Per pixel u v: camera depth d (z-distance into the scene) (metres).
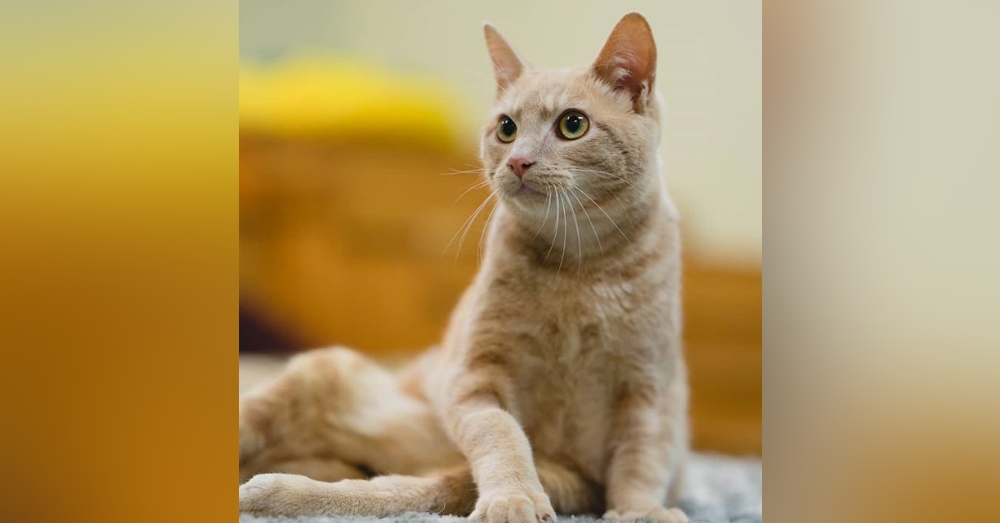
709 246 2.34
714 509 1.80
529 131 1.60
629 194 1.61
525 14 2.31
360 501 1.45
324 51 2.28
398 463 1.78
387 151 2.30
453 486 1.52
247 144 2.26
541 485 1.50
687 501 1.86
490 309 1.64
